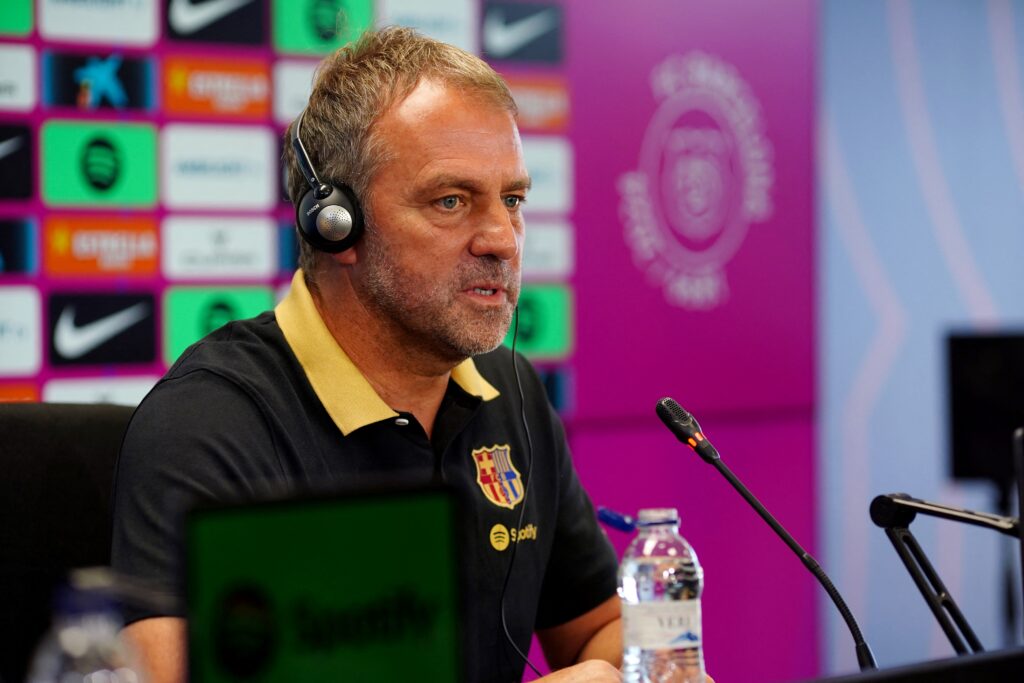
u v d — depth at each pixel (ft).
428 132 15.19
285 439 15.24
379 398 15.80
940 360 41.96
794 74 37.37
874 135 40.93
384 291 15.46
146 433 14.62
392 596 8.45
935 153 41.91
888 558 40.93
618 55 34.47
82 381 28.32
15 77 27.45
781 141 37.17
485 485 16.63
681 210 35.53
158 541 13.80
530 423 17.84
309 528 8.24
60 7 27.81
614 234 34.47
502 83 15.85
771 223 37.06
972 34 42.47
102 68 28.25
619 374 34.63
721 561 36.42
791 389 37.40
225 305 29.76
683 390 35.63
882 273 41.09
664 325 35.29
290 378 15.78
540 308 33.37
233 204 29.73
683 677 12.82
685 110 35.58
